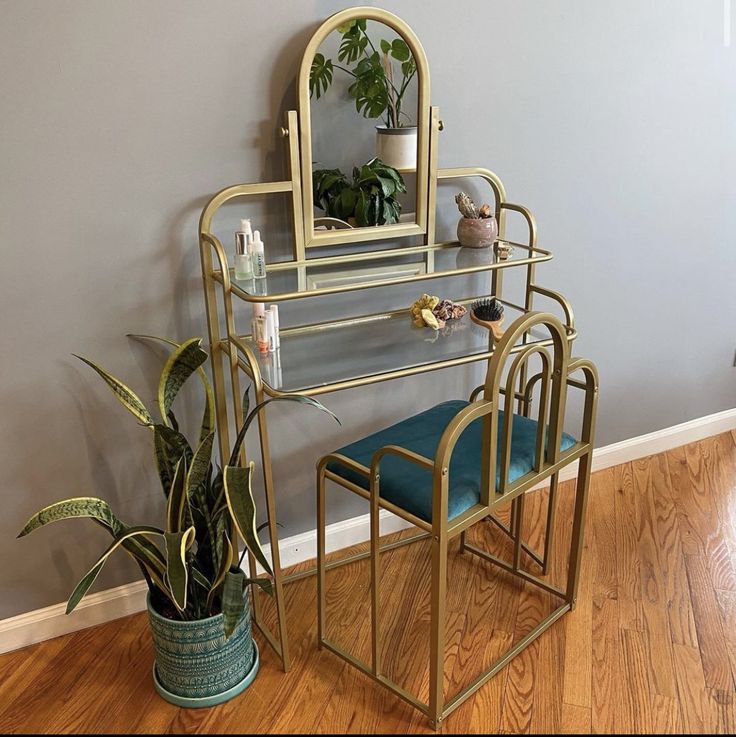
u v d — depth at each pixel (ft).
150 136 5.31
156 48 5.14
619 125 7.27
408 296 6.77
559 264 7.50
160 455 5.28
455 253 6.40
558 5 6.51
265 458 5.24
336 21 5.40
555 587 6.74
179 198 5.54
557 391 5.40
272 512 5.41
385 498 5.24
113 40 5.01
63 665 5.95
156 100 5.25
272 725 5.40
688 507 7.98
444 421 6.11
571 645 6.08
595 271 7.76
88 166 5.19
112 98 5.12
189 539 5.04
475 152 6.63
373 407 7.01
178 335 5.89
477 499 5.15
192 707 5.53
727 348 9.12
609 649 6.04
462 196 6.42
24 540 5.89
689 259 8.34
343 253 6.30
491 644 6.10
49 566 6.05
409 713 5.49
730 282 8.77
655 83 7.29
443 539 4.86
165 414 5.27
